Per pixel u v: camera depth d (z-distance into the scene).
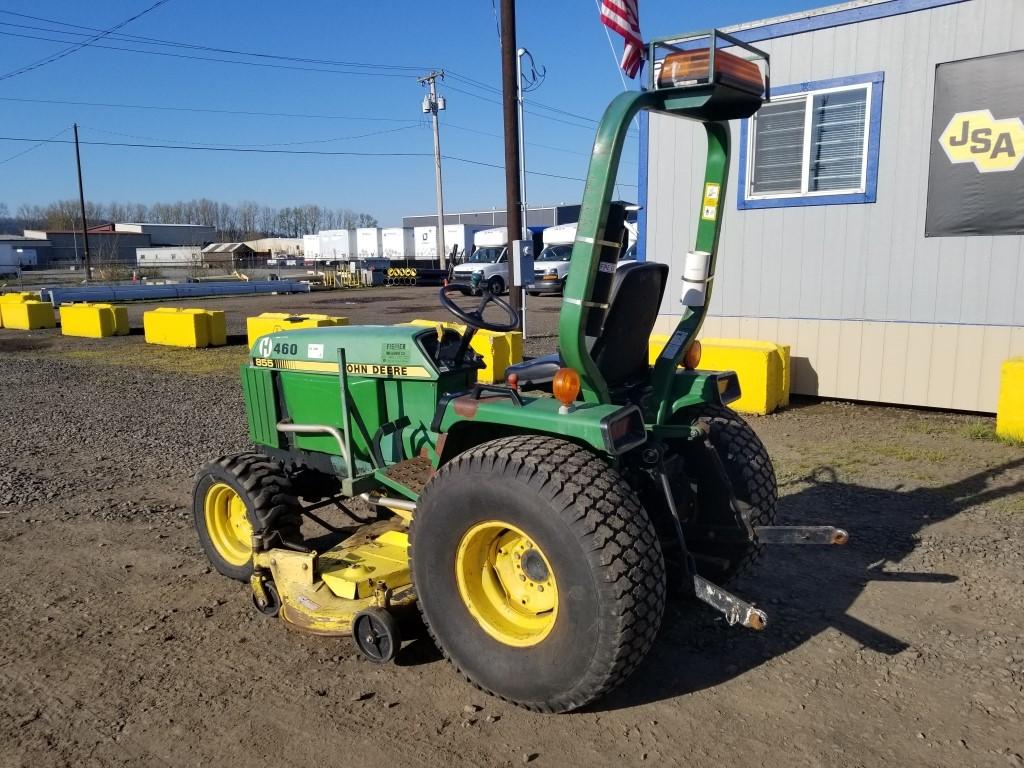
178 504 5.98
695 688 3.26
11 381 12.18
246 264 61.59
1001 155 7.46
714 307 9.45
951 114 7.68
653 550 2.83
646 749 2.88
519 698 3.06
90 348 16.20
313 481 4.74
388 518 4.82
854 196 8.30
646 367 3.74
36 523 5.58
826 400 8.87
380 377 4.07
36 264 68.25
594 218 2.97
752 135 8.92
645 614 2.79
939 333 8.03
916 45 7.80
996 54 7.39
